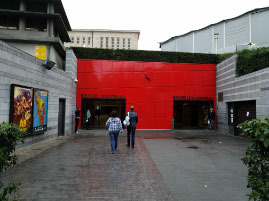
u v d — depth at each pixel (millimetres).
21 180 4723
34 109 8523
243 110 12969
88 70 16594
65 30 20578
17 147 7457
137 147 8977
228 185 4613
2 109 6520
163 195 4047
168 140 11242
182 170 5703
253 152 2631
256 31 29406
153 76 17031
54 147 8805
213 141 10992
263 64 11719
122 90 16750
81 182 4660
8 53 6836
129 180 4848
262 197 2412
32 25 18484
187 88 17234
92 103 19609
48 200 3742
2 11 17172
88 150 8180
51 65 9805
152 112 16875
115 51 17000
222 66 15977
